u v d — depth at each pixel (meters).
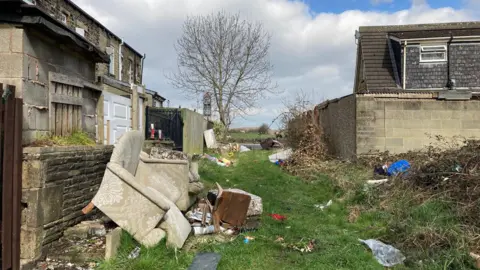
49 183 4.39
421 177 6.98
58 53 5.32
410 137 10.95
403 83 14.98
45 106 4.91
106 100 7.52
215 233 5.64
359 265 4.42
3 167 3.76
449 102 10.80
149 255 4.39
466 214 5.26
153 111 14.69
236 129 35.44
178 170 6.49
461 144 10.69
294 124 15.03
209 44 28.30
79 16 14.12
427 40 14.92
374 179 9.12
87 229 4.85
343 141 12.83
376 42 16.81
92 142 6.10
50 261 4.25
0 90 3.71
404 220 5.55
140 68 23.95
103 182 4.73
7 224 3.82
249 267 4.42
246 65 28.80
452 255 4.42
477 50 14.87
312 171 11.49
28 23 4.32
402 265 4.52
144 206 4.71
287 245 5.15
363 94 11.09
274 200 8.05
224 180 10.51
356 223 6.28
